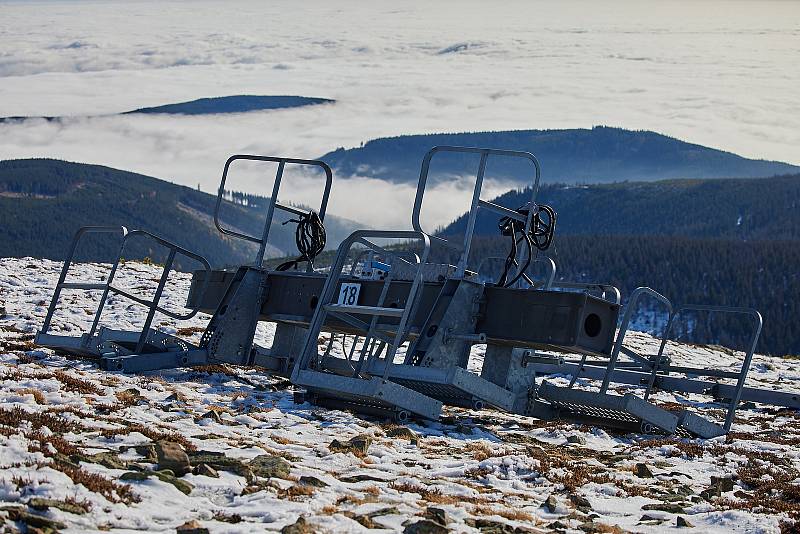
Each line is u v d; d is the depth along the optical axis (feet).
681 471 36.29
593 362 62.64
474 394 41.11
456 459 34.24
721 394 58.85
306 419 39.09
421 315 43.50
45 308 69.26
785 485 34.01
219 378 48.39
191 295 52.29
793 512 29.30
